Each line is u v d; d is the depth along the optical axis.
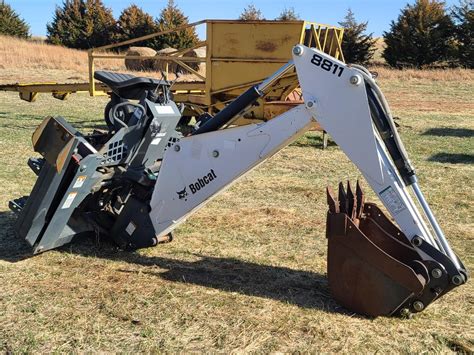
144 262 4.93
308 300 4.25
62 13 55.84
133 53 28.05
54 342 3.60
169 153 4.65
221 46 11.34
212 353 3.50
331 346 3.61
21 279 4.49
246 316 3.97
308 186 8.02
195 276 4.66
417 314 4.04
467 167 9.54
